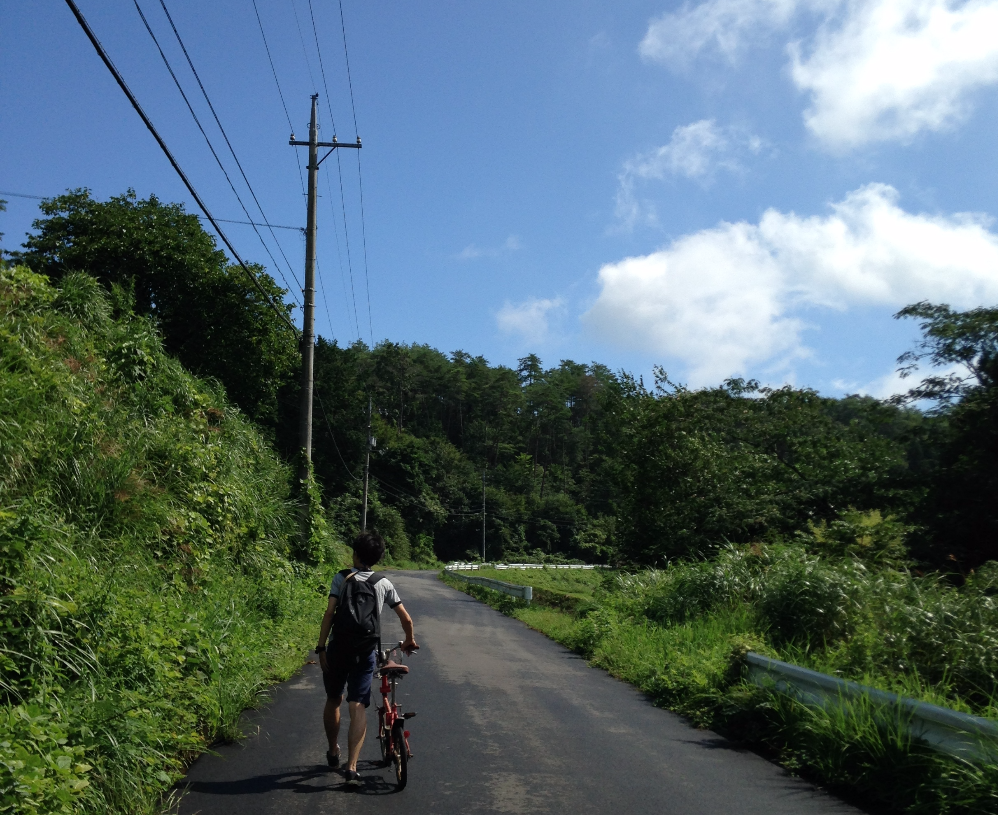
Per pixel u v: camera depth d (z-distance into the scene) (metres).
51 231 22.73
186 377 13.75
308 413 18.00
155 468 10.66
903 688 6.80
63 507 7.94
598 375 120.81
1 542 5.44
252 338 23.73
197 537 10.27
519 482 95.19
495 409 107.75
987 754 4.73
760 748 6.72
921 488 16.25
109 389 11.04
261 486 14.94
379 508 68.81
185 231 23.36
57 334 10.58
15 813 3.55
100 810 4.26
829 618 9.37
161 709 5.60
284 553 15.54
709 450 21.44
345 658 5.38
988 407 14.44
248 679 7.69
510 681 9.58
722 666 8.75
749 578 12.79
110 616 5.85
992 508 14.23
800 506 18.86
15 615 5.21
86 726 4.51
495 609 22.61
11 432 7.57
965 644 7.55
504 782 5.39
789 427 20.31
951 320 15.34
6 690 4.77
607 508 91.81
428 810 4.77
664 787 5.41
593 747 6.47
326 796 5.00
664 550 21.20
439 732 6.81
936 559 14.22
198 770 5.52
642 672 9.67
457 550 83.06
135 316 13.55
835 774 5.57
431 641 13.38
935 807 4.75
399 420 93.94
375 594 5.53
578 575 61.50
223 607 8.98
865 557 13.66
